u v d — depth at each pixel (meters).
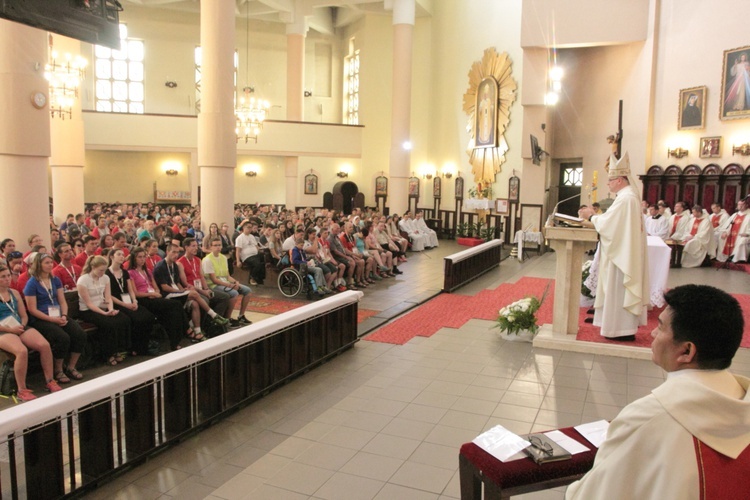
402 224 18.09
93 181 23.59
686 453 1.42
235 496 3.57
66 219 13.84
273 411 4.96
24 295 5.66
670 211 14.14
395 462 4.02
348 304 6.76
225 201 12.07
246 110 18.23
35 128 7.89
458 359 6.42
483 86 19.64
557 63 17.34
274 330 5.34
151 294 6.84
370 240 12.85
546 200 17.64
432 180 22.75
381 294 10.52
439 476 3.81
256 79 26.00
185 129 20.97
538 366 6.11
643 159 15.09
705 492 1.39
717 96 13.38
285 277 10.33
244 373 5.05
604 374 5.83
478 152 20.16
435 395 5.31
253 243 11.63
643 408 1.54
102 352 6.34
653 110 14.96
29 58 7.77
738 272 12.17
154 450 4.09
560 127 17.97
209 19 11.57
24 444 3.30
